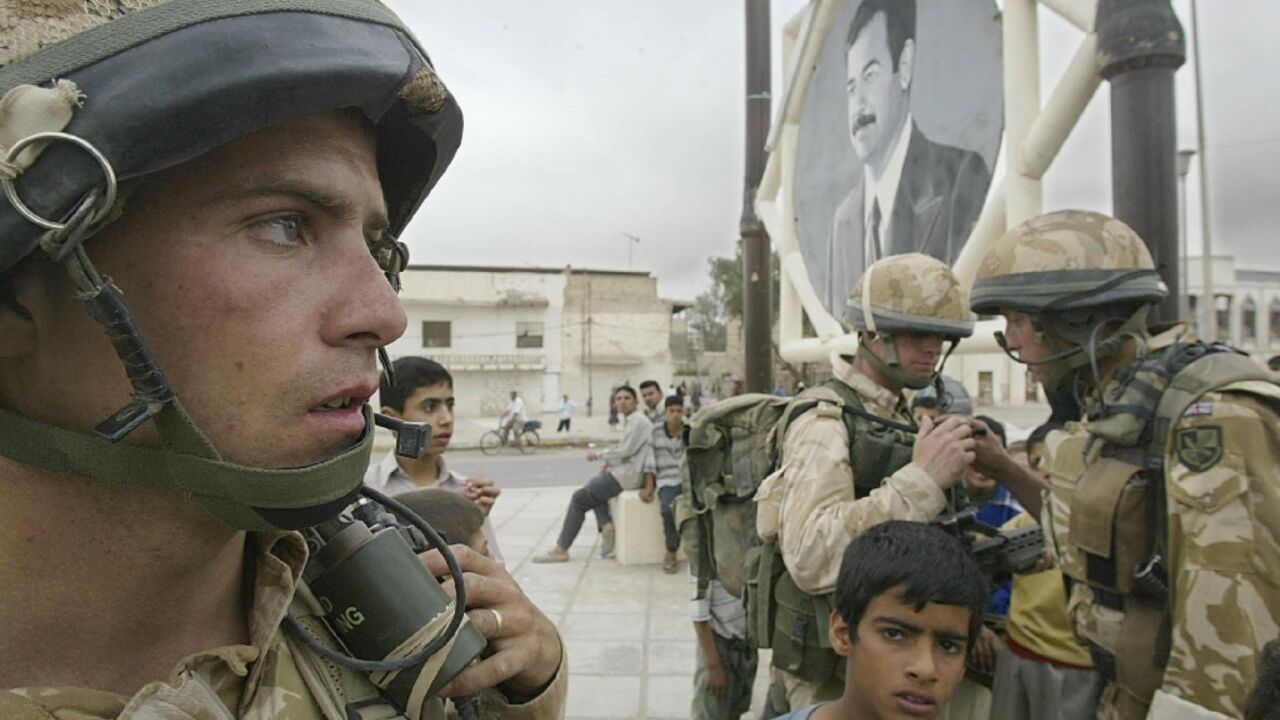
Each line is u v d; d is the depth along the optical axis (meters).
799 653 2.14
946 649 1.62
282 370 0.59
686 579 6.09
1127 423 1.60
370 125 0.67
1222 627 1.37
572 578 6.17
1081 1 2.99
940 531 1.72
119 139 0.51
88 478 0.61
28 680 0.63
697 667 3.19
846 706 1.70
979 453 2.19
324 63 0.55
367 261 0.64
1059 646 2.12
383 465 3.02
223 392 0.58
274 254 0.60
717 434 2.83
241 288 0.58
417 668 0.80
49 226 0.51
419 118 0.71
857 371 2.40
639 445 6.56
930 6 4.38
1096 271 1.76
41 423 0.59
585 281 39.75
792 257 6.57
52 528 0.62
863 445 2.21
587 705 3.90
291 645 0.78
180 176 0.57
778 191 7.27
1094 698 2.06
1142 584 1.58
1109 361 1.83
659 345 40.59
